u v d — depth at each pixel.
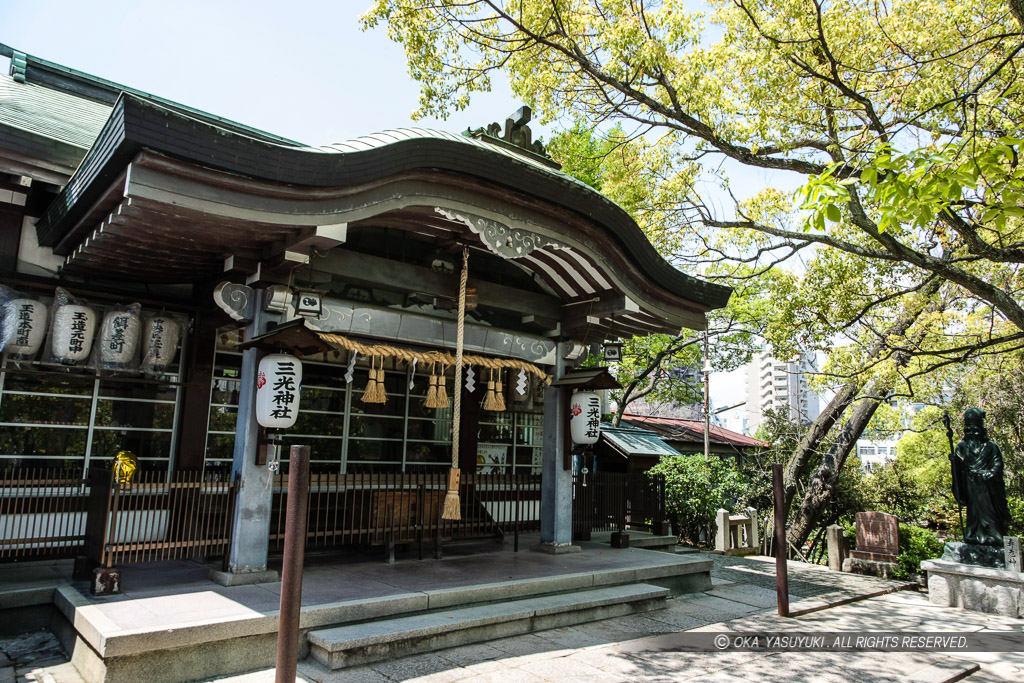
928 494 18.56
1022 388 14.82
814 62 10.53
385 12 9.52
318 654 5.38
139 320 7.40
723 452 24.94
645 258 8.50
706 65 11.48
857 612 8.55
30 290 7.14
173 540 6.43
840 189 4.60
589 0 11.11
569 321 9.50
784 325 12.77
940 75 8.95
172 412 8.05
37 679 4.88
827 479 16.83
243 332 7.05
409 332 7.90
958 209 7.98
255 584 6.38
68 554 7.07
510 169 7.02
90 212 5.76
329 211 5.88
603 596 7.42
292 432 9.08
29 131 6.59
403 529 8.45
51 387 7.36
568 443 9.48
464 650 5.92
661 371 23.12
